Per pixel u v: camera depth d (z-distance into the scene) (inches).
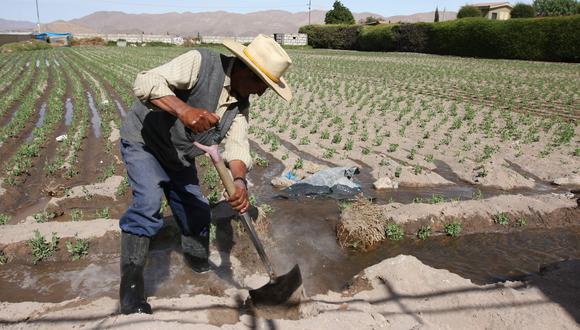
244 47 129.4
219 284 171.6
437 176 311.6
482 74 965.2
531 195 284.4
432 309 145.7
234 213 219.5
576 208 241.3
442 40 1700.3
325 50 2166.6
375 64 1227.2
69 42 2716.5
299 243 212.8
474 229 230.5
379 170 326.6
